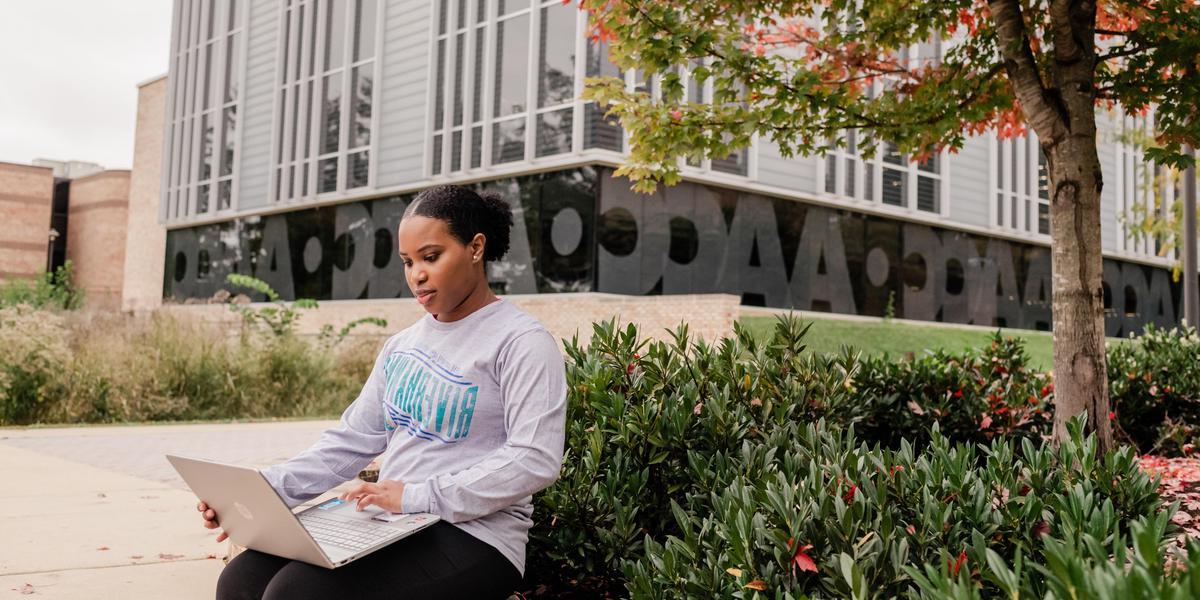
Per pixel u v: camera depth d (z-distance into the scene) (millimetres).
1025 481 2133
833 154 21062
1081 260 4051
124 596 3102
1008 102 5266
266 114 25297
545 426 1961
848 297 21406
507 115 19312
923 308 22891
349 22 23016
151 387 10703
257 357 11852
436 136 20703
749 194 19812
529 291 18750
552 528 2703
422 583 1855
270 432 9016
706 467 2514
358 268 22625
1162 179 14633
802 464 2293
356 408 2332
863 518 1763
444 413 2045
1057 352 4094
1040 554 1811
